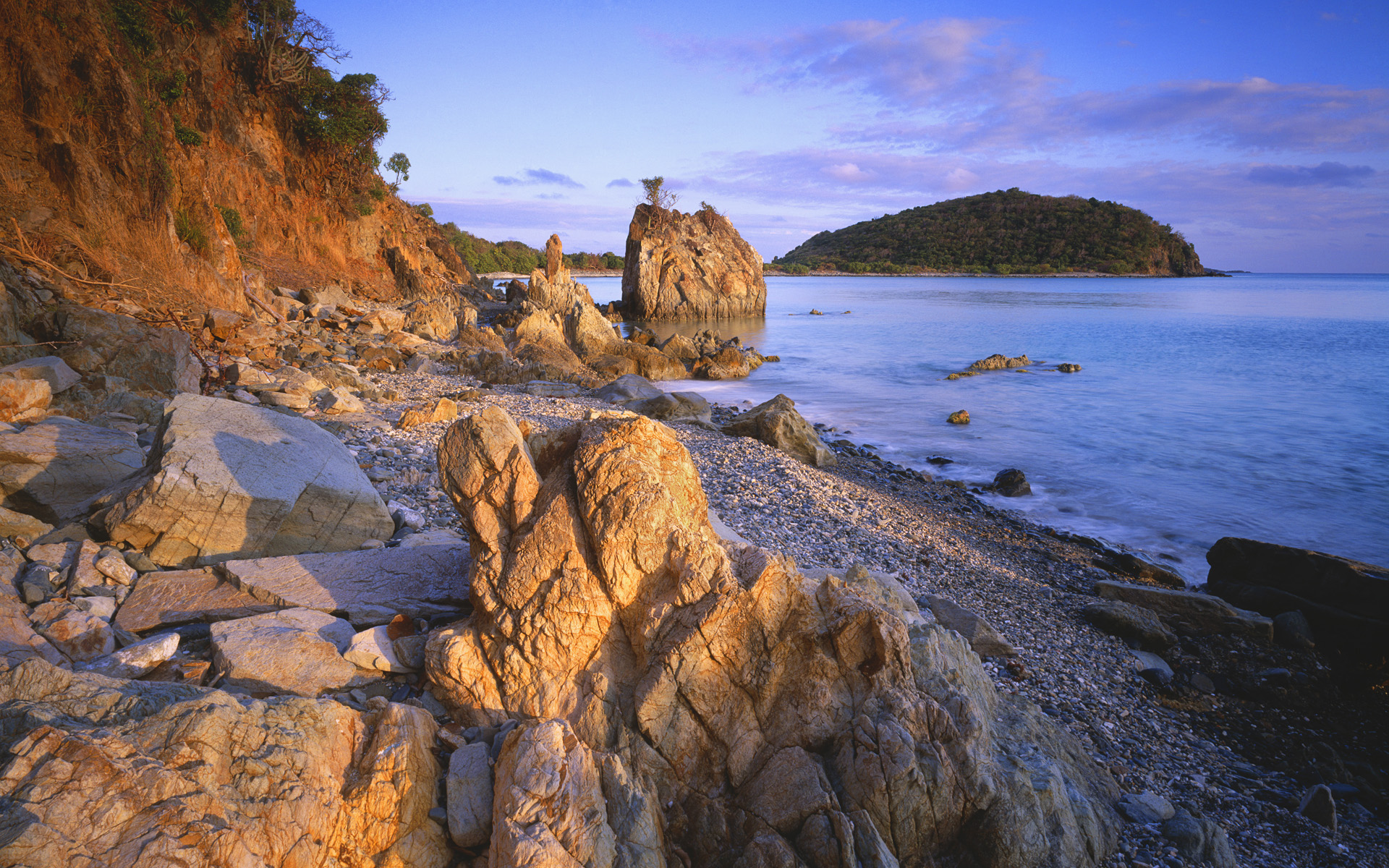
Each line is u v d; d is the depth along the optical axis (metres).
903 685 5.73
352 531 8.38
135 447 9.16
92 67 20.73
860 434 28.00
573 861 4.27
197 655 6.11
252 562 7.40
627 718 5.45
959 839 5.58
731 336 62.78
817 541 13.38
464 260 123.88
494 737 5.45
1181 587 14.59
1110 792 7.34
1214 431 27.88
